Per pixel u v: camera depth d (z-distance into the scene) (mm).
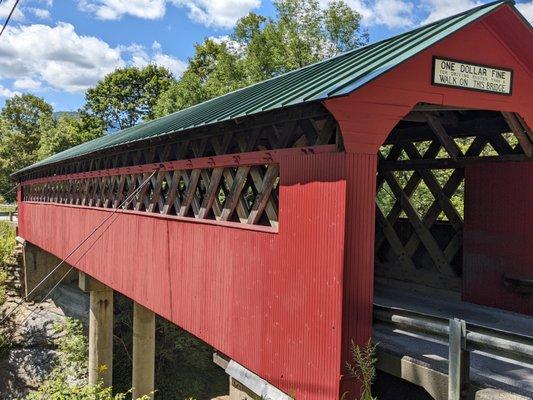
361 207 3693
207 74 37844
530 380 3367
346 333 3668
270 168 4680
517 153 5234
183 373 16109
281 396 4293
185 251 6324
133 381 10664
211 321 5598
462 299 5715
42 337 15664
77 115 53875
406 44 4199
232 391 5508
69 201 12805
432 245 6219
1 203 48188
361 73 3822
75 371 14062
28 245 17859
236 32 25734
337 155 3711
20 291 17875
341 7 23406
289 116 4117
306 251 4035
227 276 5277
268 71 23203
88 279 12250
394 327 3652
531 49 4148
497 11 3938
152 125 10117
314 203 3953
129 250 8359
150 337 10672
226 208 5422
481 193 5520
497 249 5320
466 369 3166
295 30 23531
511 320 4797
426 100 3896
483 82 4129
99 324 12547
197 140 6020
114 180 9453
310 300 3971
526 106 4359
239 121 4535
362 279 3730
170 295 6758
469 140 11648
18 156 43938
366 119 3684
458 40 4020
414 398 4051
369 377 3533
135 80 49188
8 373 15016
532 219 4996
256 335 4711
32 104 53906
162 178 7172
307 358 3986
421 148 12461
